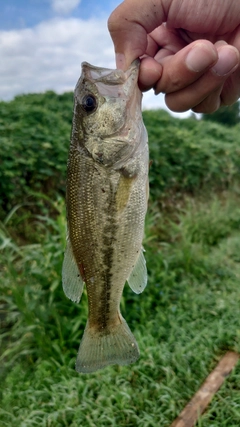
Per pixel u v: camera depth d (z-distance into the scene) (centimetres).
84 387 45
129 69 27
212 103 31
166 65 27
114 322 29
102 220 27
